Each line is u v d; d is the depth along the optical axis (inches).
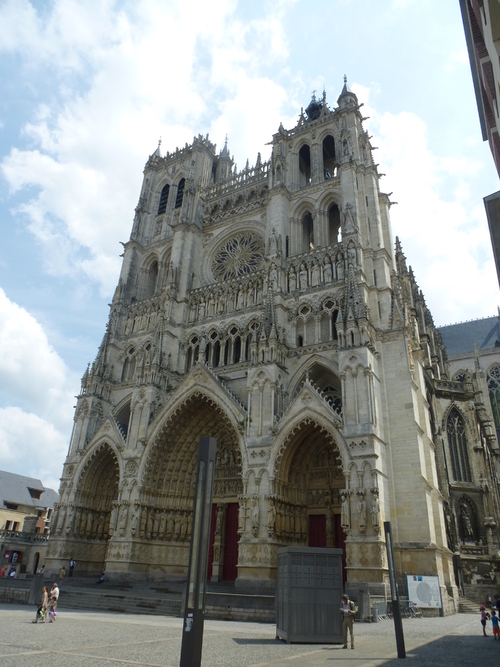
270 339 2033.7
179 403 2167.8
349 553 1566.2
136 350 2689.5
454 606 1733.5
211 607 1358.3
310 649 829.2
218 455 2240.4
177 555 2123.5
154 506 2153.1
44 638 848.3
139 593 1702.8
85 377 2613.2
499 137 968.9
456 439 2564.0
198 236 2906.0
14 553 3218.5
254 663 668.7
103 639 860.0
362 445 1672.0
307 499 1955.0
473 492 2418.8
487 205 805.2
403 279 2706.7
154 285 3149.6
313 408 1803.6
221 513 2133.4
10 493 3939.5
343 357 1835.6
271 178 2741.1
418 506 1689.2
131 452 2199.8
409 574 1616.6
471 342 4338.1
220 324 2455.7
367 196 2416.3
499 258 797.9
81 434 2453.2
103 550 2362.2
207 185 3351.4
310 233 2689.5
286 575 970.7
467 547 2262.6
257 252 2679.6
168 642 842.2
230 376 2261.3
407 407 1847.9
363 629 1128.2
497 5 575.5
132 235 3230.8
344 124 2610.7
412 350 2122.3
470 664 667.4
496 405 3750.0
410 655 757.9
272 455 1820.9
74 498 2311.8
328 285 2178.9
